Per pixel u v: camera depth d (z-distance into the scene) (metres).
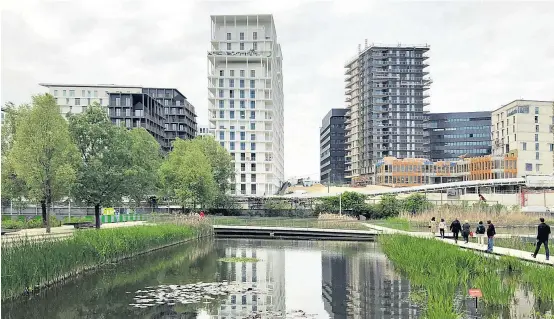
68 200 55.59
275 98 148.62
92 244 32.25
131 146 56.66
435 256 27.86
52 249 27.38
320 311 20.33
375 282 27.09
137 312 20.27
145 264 34.62
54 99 47.03
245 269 32.44
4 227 50.16
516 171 139.50
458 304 19.88
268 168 133.00
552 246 36.22
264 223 67.44
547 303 20.00
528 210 74.38
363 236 58.84
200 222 60.34
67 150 46.59
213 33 134.38
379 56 192.00
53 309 20.88
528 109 141.50
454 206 73.62
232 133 131.75
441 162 178.75
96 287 25.59
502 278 24.05
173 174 76.19
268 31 136.12
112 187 50.69
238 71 133.00
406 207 82.25
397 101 190.25
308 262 35.88
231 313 20.00
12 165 47.84
